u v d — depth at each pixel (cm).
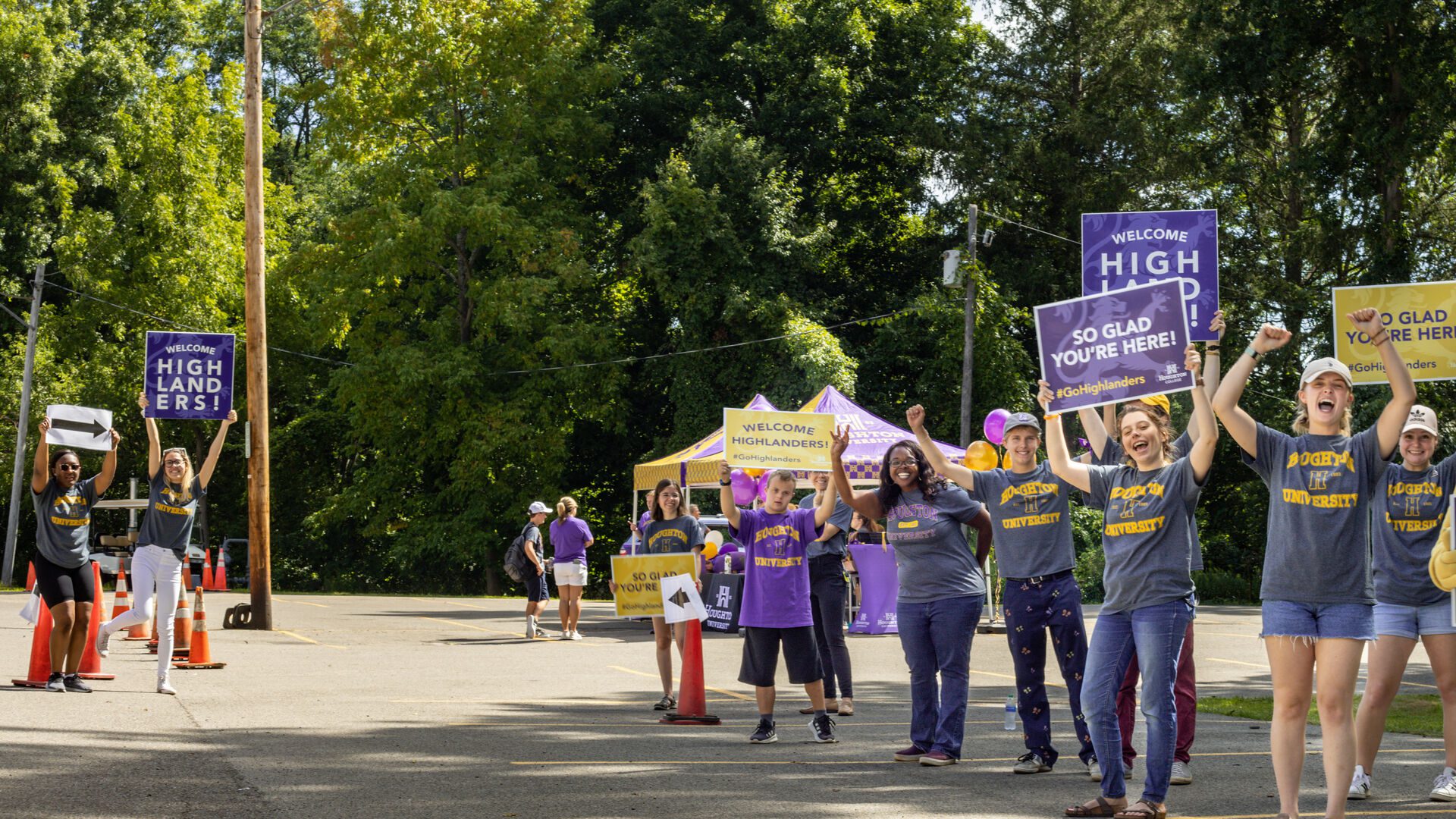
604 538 4134
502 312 3403
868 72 3812
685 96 3747
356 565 4225
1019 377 3350
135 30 4453
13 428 3750
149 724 842
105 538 2109
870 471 1869
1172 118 3681
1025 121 3834
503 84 3638
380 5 3631
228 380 1472
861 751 819
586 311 3872
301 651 1504
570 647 1681
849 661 1032
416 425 3591
